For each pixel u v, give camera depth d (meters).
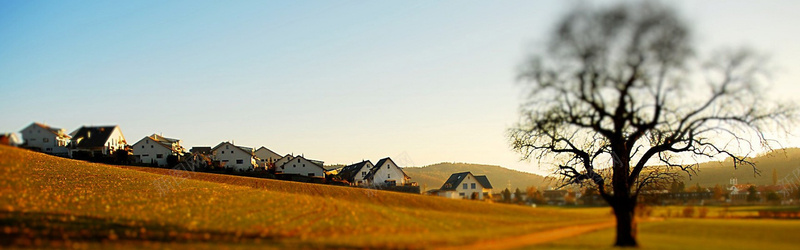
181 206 52.47
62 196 53.88
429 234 39.75
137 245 31.98
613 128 36.94
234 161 126.56
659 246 33.91
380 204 63.91
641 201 56.97
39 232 34.94
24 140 72.50
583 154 45.91
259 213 49.38
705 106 35.56
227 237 36.19
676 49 32.94
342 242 34.38
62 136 85.69
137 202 54.03
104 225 39.22
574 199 69.00
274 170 125.56
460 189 103.25
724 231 41.00
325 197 66.06
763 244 34.53
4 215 39.38
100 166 83.56
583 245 34.59
